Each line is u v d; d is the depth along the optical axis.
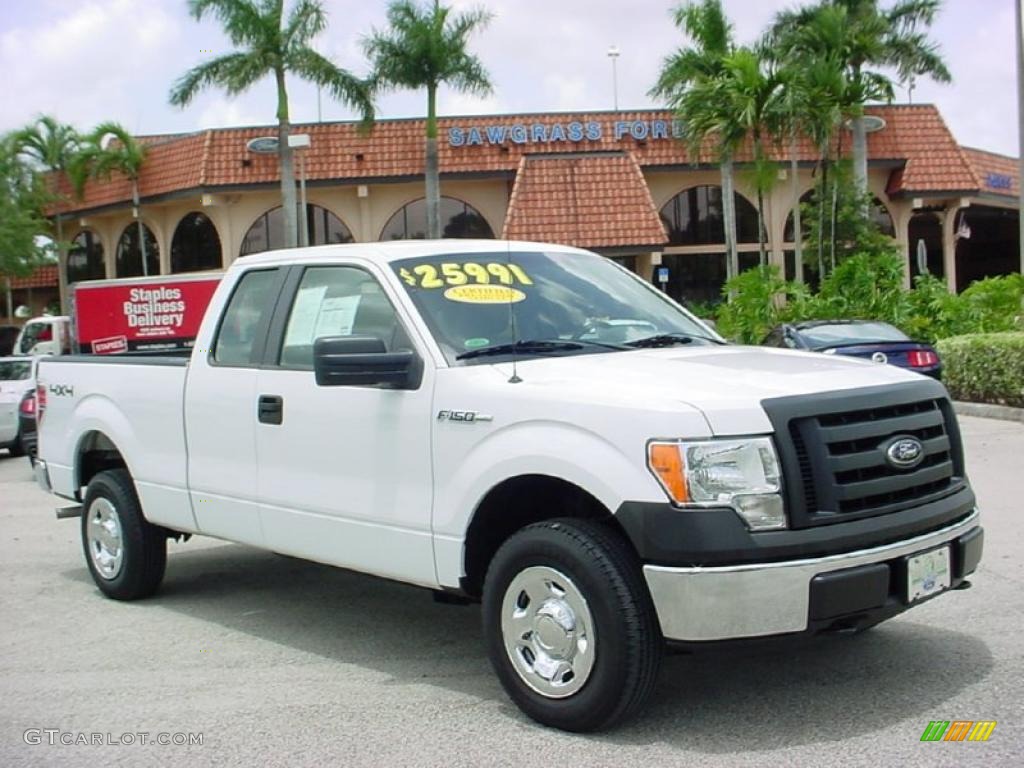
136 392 6.93
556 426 4.57
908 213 34.12
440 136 32.75
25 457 17.80
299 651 6.03
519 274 5.86
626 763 4.25
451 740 4.60
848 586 4.21
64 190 36.88
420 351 5.22
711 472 4.18
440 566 5.04
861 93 27.14
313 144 33.00
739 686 5.09
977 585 6.70
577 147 32.72
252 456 6.03
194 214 35.09
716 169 33.00
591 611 4.38
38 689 5.52
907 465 4.53
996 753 4.23
